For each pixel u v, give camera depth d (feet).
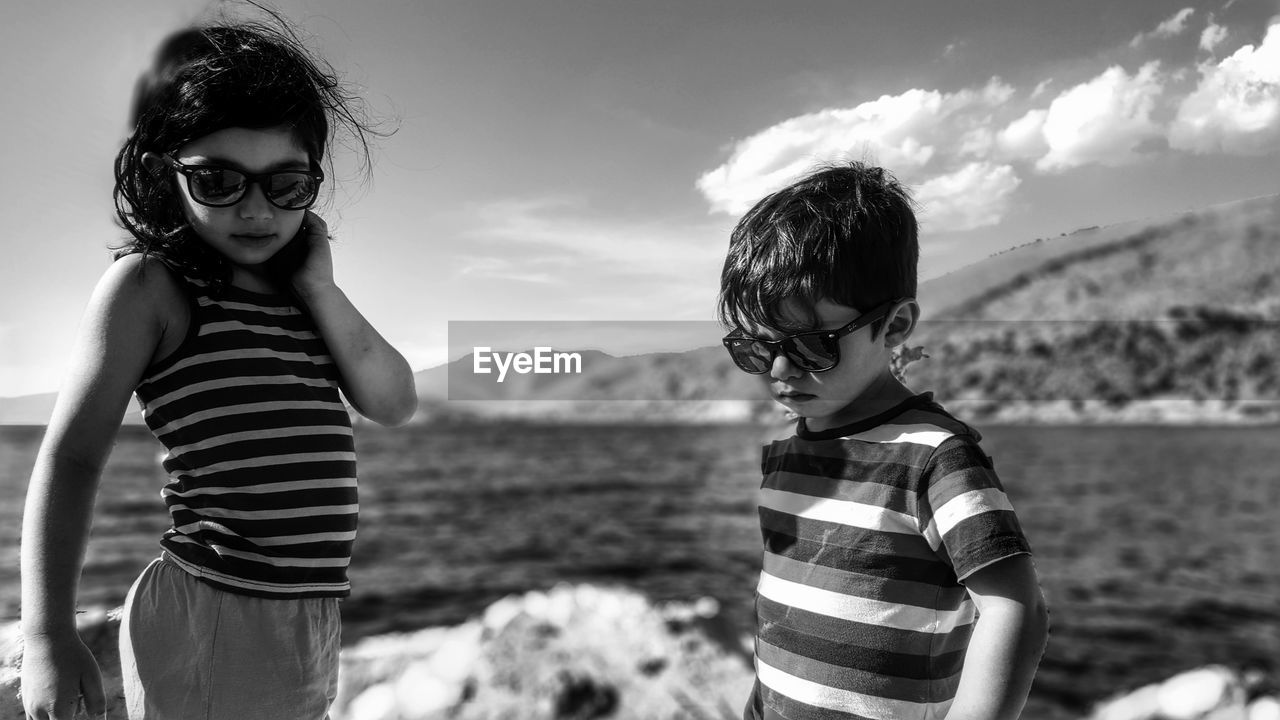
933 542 5.11
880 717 5.21
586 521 81.00
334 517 6.05
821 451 5.80
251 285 6.23
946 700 5.25
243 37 6.04
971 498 4.91
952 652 5.28
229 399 5.77
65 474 5.19
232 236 5.82
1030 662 4.61
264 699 5.60
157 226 5.89
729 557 58.65
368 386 6.69
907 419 5.49
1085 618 38.93
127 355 5.49
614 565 55.47
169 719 5.48
